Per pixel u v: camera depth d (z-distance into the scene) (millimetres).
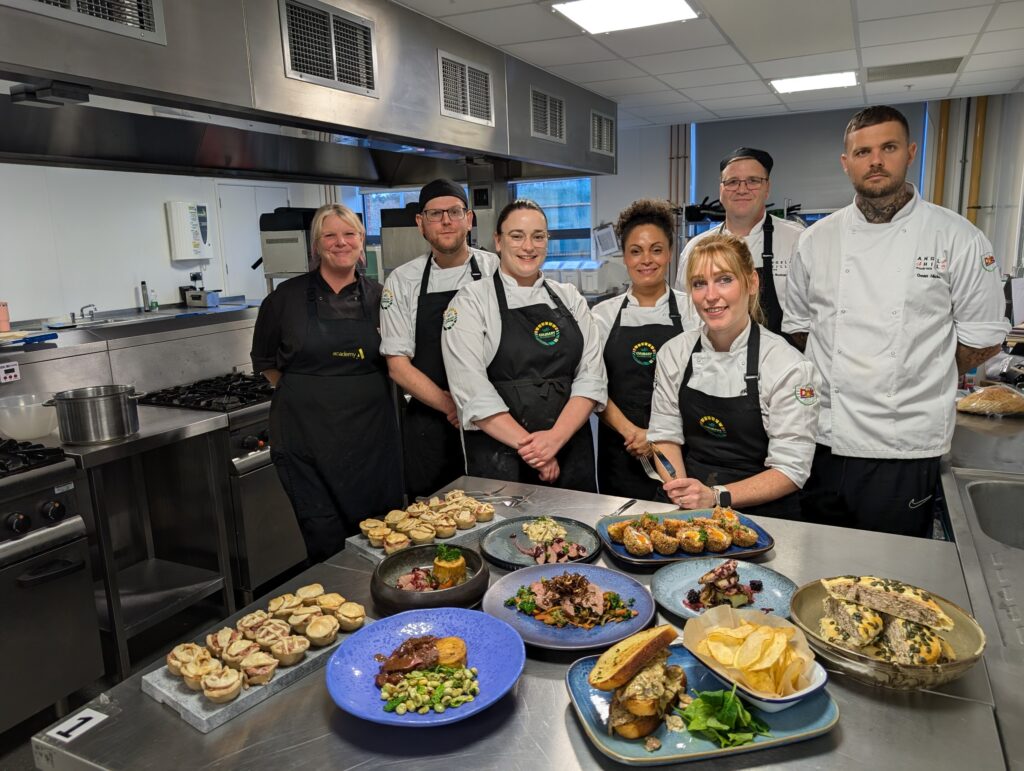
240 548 3047
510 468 2180
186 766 889
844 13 3580
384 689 993
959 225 2043
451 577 1294
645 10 3441
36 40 1738
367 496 2566
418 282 2543
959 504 1823
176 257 6258
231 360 3762
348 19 2768
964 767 840
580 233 7887
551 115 4594
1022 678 1030
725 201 2742
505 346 2170
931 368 2088
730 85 5195
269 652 1082
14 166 5098
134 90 2004
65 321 5457
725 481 1867
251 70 2354
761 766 854
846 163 2086
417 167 4238
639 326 2416
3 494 2115
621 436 2441
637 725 886
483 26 3512
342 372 2486
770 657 930
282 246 4094
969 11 3586
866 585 1077
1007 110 5883
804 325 2367
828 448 2244
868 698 971
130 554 3156
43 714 2459
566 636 1140
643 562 1374
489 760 884
